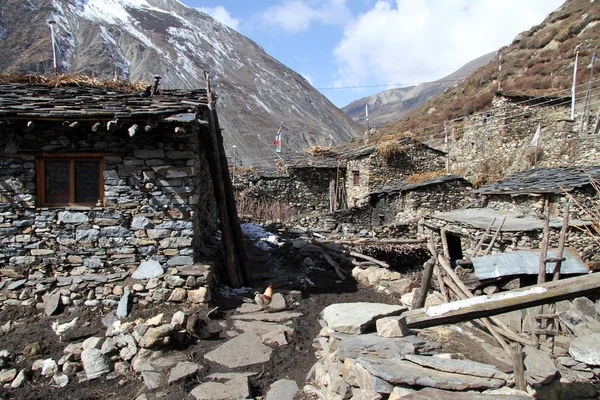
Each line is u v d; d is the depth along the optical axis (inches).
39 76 363.6
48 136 297.9
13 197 297.6
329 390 194.5
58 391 229.9
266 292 313.9
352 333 221.5
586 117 797.9
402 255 565.0
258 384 223.0
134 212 304.5
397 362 176.4
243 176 1002.1
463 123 1068.5
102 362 243.9
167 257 305.6
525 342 222.2
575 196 449.7
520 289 167.8
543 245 275.6
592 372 200.1
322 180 1032.8
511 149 890.7
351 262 465.4
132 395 223.1
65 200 305.4
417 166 957.2
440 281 315.9
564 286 159.6
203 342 261.1
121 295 293.3
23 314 285.7
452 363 168.6
